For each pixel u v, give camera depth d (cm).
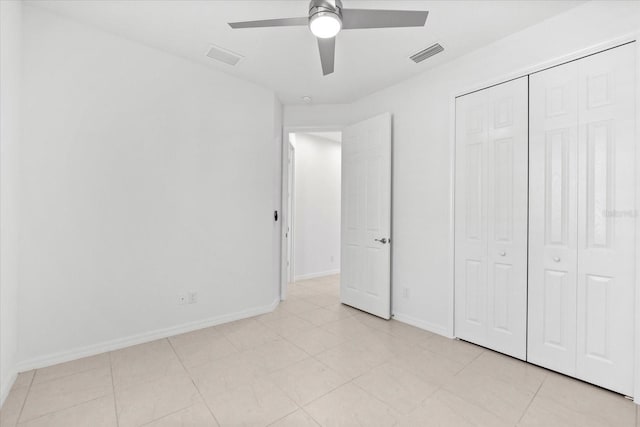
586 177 196
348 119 372
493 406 173
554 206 209
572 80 201
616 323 184
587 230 195
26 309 204
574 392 186
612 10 185
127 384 192
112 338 238
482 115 247
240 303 313
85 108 224
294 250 492
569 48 202
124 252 242
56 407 168
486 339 246
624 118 181
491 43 241
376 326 296
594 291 192
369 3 197
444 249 273
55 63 212
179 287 271
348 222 358
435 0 193
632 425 157
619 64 183
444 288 273
